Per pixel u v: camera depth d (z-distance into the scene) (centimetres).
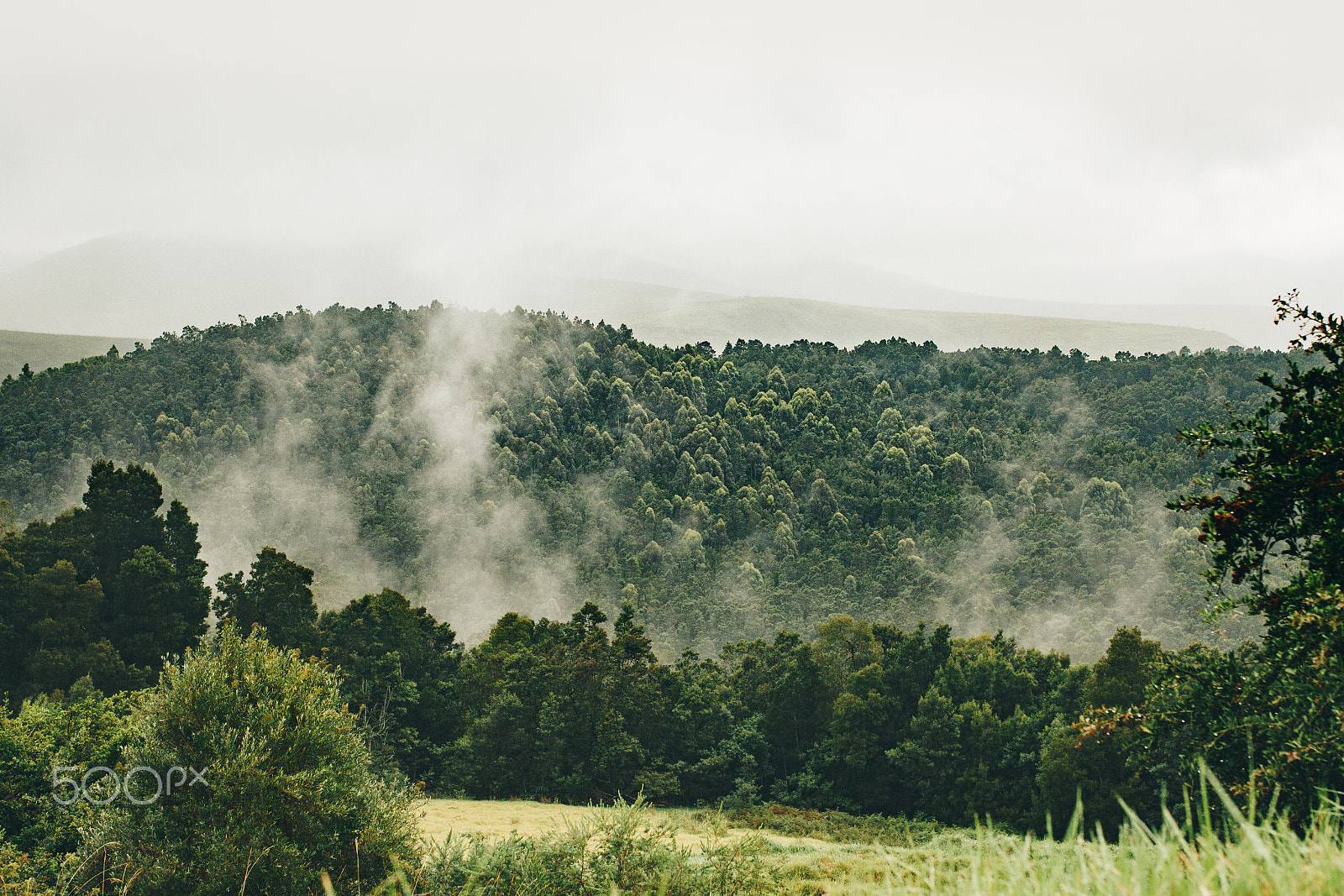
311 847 1859
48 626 5978
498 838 1827
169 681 2016
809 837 5244
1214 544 1474
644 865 1559
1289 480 1345
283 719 1952
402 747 6719
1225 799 296
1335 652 1580
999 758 6031
